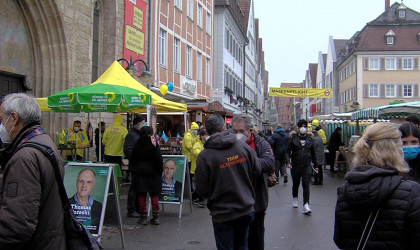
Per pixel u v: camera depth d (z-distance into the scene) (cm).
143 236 683
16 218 250
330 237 680
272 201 1041
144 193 766
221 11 3319
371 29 5281
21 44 1153
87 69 1361
